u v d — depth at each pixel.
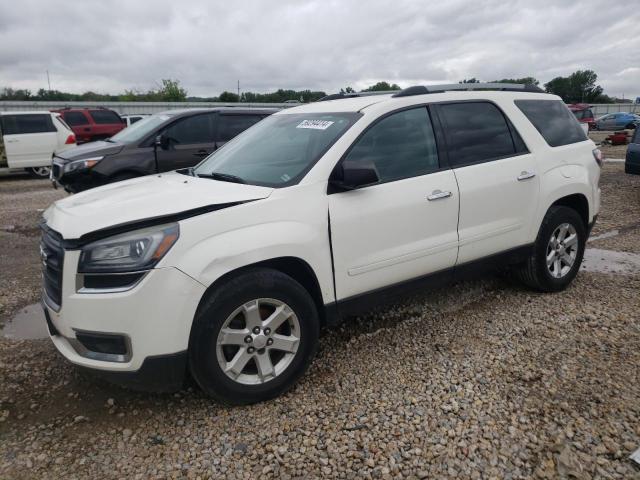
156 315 2.77
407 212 3.63
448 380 3.35
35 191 12.52
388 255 3.59
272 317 3.11
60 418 3.07
